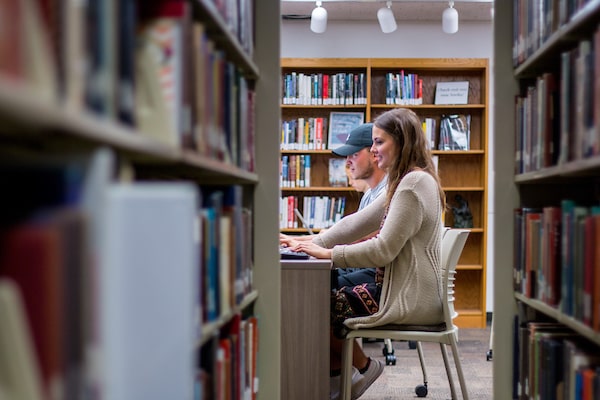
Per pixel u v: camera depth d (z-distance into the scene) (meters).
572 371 1.71
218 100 1.55
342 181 5.32
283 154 5.31
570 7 1.67
